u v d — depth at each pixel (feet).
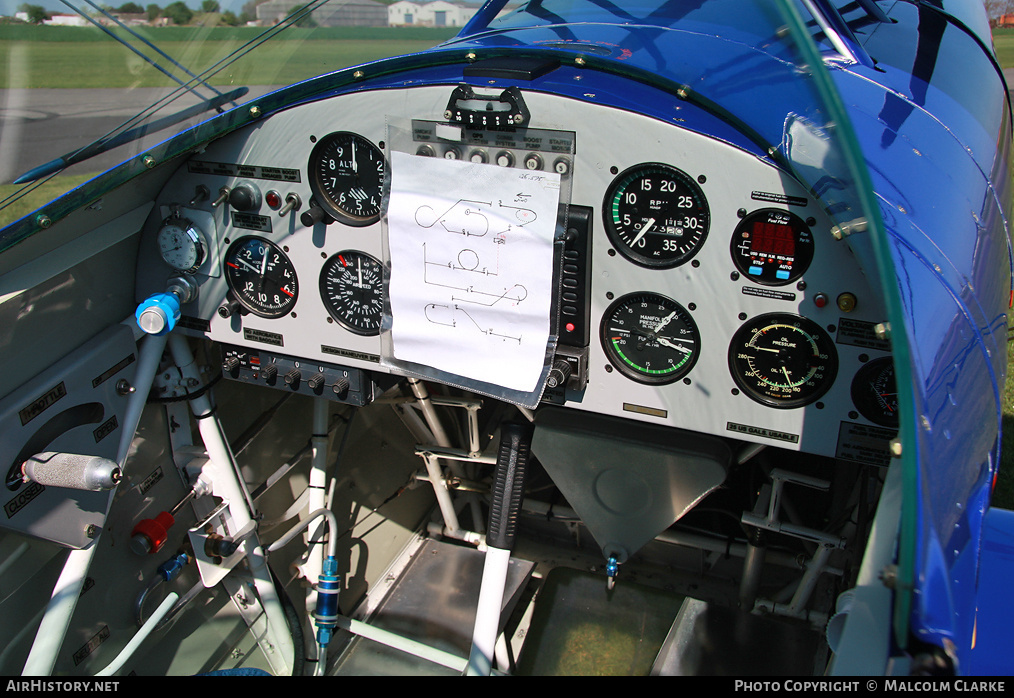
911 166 1.72
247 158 2.02
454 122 1.76
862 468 2.36
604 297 1.86
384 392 2.33
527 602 2.77
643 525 2.27
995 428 1.48
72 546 1.91
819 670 2.29
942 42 2.75
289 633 2.52
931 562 0.86
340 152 1.93
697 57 1.94
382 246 1.95
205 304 2.25
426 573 2.90
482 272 1.87
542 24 2.42
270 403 2.61
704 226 1.70
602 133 1.68
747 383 1.83
